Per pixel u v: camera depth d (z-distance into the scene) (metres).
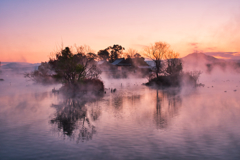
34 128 13.91
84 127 14.13
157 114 17.88
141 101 25.12
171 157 9.34
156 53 52.00
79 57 42.09
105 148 10.43
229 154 9.62
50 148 10.49
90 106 21.88
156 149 10.23
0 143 11.16
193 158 9.23
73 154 9.75
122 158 9.28
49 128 13.91
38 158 9.35
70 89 34.88
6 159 9.25
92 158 9.30
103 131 13.20
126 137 12.02
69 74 37.16
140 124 14.73
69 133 12.85
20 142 11.30
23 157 9.45
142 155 9.56
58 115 17.70
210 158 9.23
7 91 35.72
